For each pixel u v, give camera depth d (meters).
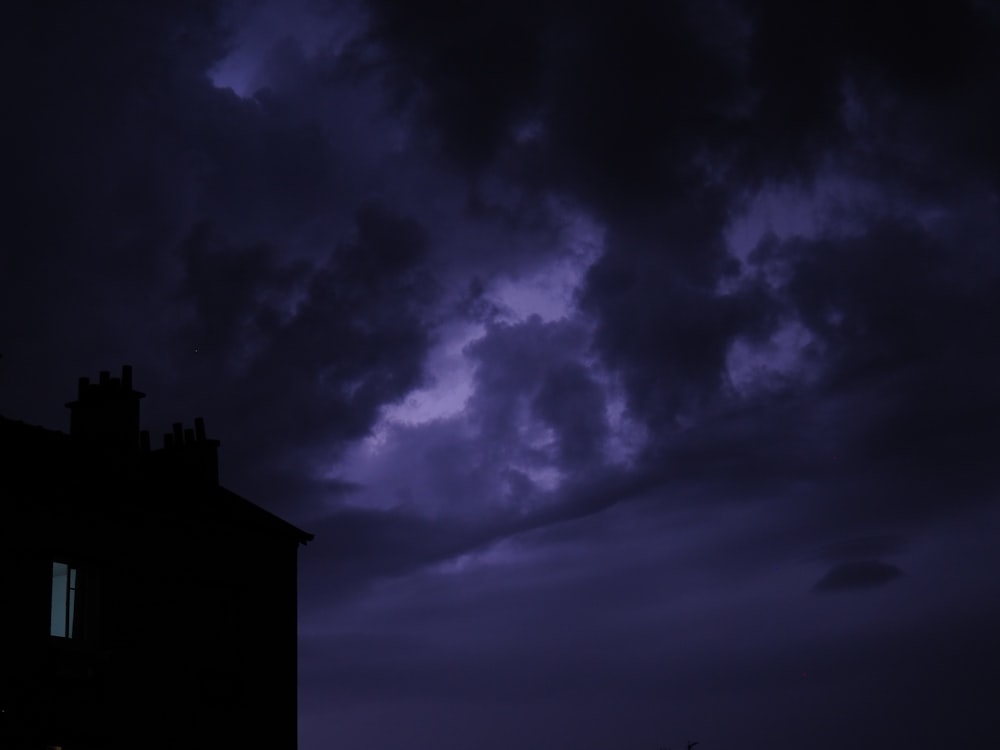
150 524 22.33
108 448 23.28
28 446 21.09
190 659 22.45
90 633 20.45
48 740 18.94
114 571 21.14
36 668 19.02
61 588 20.17
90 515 20.95
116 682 20.58
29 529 19.53
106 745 20.03
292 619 25.58
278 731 24.22
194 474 25.94
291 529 26.11
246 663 23.84
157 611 21.95
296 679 25.23
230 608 23.91
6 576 18.88
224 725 22.84
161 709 21.42
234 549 24.42
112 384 24.16
